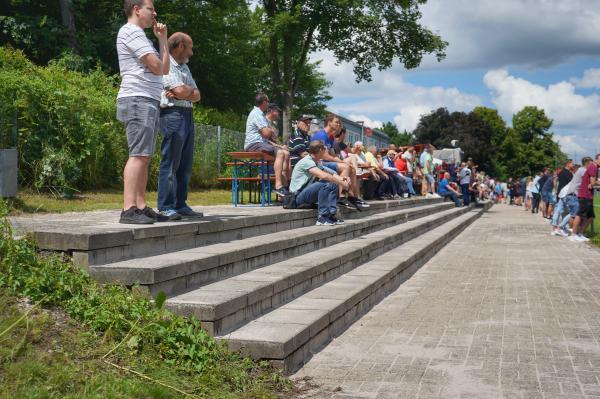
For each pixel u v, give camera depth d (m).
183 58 6.91
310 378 4.51
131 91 5.91
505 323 6.41
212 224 6.69
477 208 32.59
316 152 10.06
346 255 8.23
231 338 4.48
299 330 4.80
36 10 28.09
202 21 31.84
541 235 17.88
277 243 7.18
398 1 34.00
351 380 4.48
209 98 33.91
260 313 5.39
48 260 4.64
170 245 5.94
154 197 12.45
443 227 17.31
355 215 12.72
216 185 19.12
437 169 27.92
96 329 4.09
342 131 14.49
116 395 3.36
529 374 4.63
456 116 80.69
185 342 4.20
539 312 6.99
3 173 8.01
